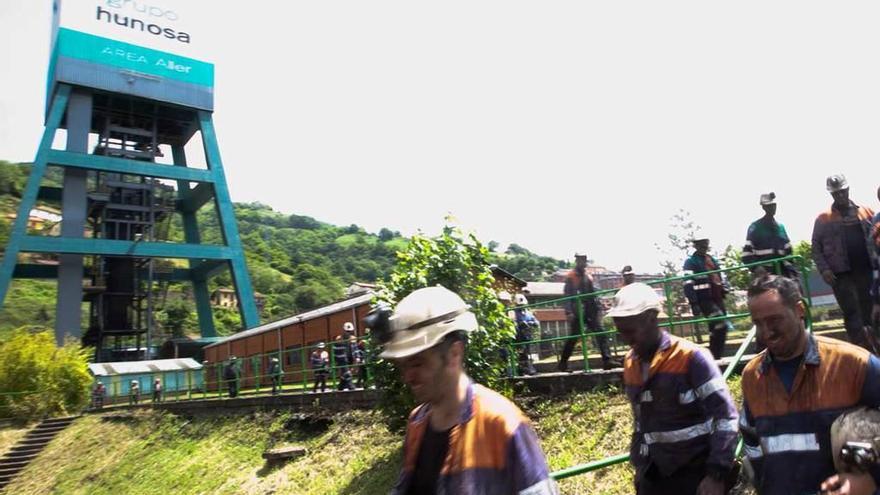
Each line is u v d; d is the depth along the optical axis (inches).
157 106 1619.1
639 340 139.2
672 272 1439.5
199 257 1540.4
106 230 1578.5
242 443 641.0
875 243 216.7
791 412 103.4
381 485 399.2
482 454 77.0
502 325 382.9
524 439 77.7
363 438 494.0
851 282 246.5
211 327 1763.0
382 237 6574.8
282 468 521.3
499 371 382.3
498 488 75.6
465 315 83.7
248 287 1561.3
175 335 2650.1
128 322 1604.3
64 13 1477.6
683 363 134.5
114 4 1536.7
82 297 1499.8
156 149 1640.0
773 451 104.5
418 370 79.9
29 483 881.5
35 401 1122.7
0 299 1304.1
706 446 132.2
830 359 102.1
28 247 1362.0
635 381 143.6
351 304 887.1
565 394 365.4
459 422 79.7
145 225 1609.3
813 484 98.7
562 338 393.7
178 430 795.4
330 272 5093.5
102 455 851.4
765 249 287.7
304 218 6825.8
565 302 414.0
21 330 1222.9
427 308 80.4
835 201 250.7
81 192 1478.8
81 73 1473.9
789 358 106.4
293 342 1043.3
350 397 554.3
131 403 1120.8
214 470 608.7
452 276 374.6
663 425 135.6
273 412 665.6
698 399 132.3
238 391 808.3
